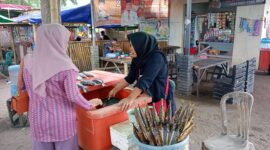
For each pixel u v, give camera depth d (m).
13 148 2.96
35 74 1.49
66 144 1.67
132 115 1.79
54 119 1.58
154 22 7.46
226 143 2.11
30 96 1.61
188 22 4.97
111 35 9.34
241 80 4.75
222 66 5.81
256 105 4.41
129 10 6.27
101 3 5.98
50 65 1.46
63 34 1.52
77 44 7.12
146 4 6.50
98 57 6.85
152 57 2.02
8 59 8.10
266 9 7.44
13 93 3.71
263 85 5.95
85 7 7.00
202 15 9.20
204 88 5.68
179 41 9.56
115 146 1.88
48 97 1.54
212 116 3.91
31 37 9.19
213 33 8.99
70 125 1.66
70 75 1.50
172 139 1.46
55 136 1.61
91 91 2.53
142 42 2.01
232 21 8.35
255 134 3.23
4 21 8.30
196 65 5.04
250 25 7.69
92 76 2.79
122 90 2.44
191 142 3.00
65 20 6.86
